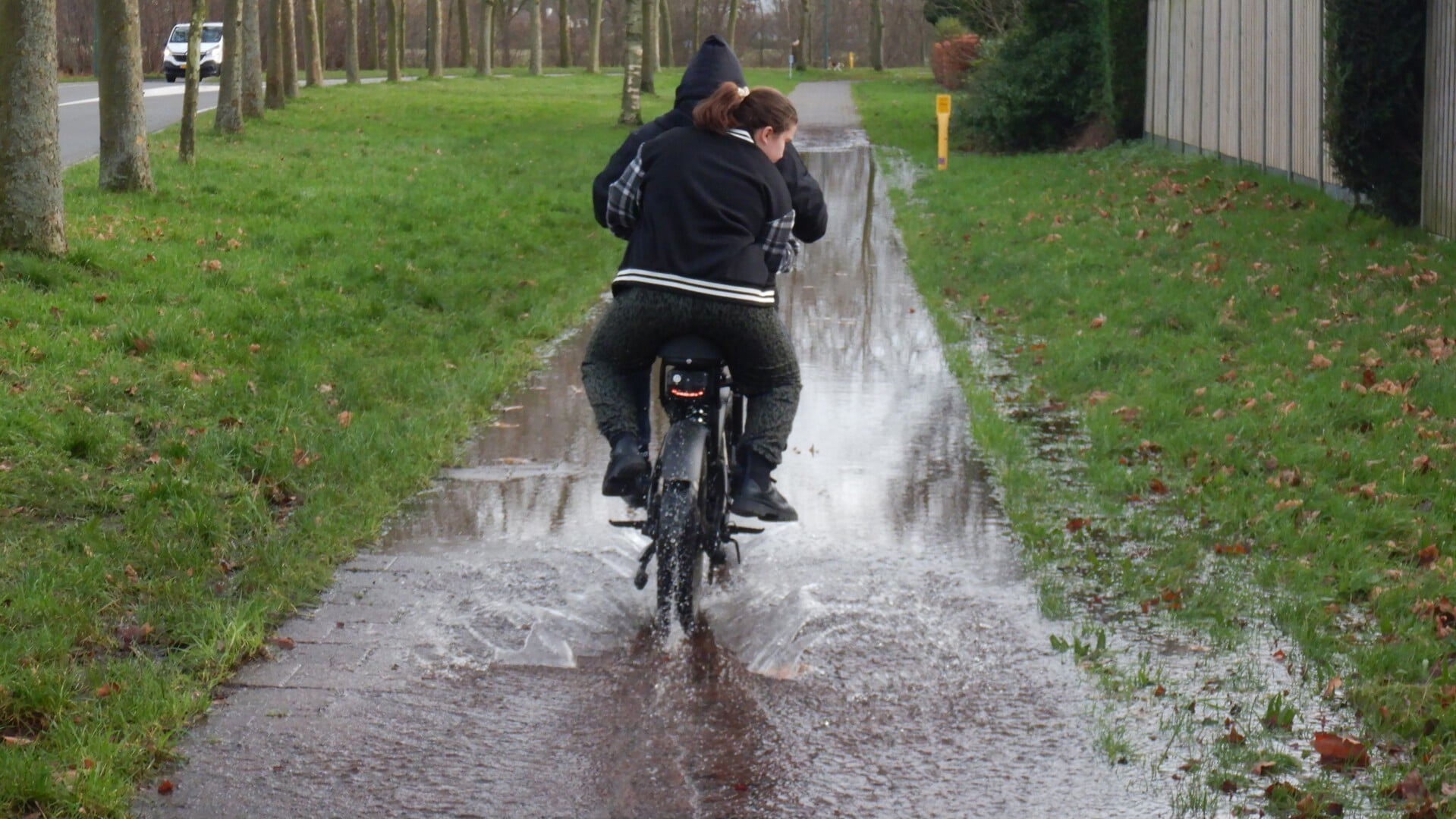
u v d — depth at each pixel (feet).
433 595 16.78
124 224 40.88
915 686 14.19
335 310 32.17
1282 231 41.98
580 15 287.69
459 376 27.30
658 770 12.53
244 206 47.75
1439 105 38.68
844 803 11.94
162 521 18.44
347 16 139.74
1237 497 19.36
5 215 32.12
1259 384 25.30
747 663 14.83
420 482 21.17
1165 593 16.29
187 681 13.97
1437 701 13.28
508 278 38.55
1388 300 31.07
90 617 15.31
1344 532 17.98
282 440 21.91
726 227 14.51
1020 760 12.66
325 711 13.65
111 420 22.00
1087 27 80.48
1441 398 23.57
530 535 18.90
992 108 81.61
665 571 14.05
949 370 28.94
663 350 14.87
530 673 14.58
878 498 20.52
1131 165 66.03
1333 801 11.64
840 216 54.44
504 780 12.35
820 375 28.66
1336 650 14.66
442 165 67.31
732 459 16.34
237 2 76.95
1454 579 16.20
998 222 49.96
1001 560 17.88
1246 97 59.00
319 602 16.52
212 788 12.13
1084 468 21.75
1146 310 32.53
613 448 14.98
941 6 156.35
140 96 48.03
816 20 306.35
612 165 15.25
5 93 31.89
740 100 14.96
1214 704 13.61
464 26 212.02
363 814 11.74
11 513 18.40
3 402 21.77
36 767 11.76
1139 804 11.87
